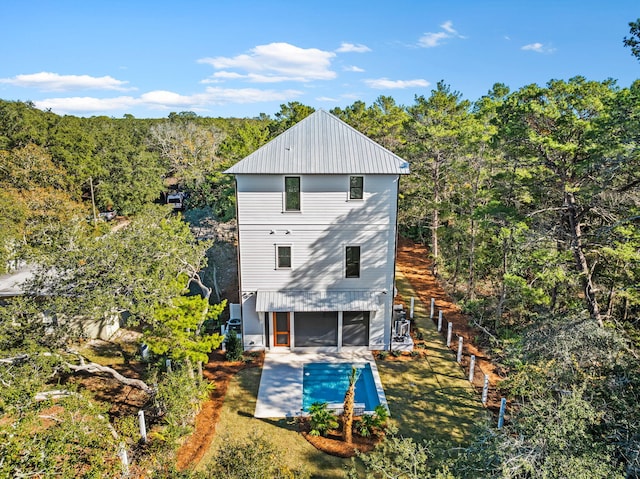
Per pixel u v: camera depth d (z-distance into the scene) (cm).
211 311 1991
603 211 2112
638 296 2188
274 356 2466
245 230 2377
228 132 8719
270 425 1878
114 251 1736
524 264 2286
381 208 2347
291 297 2417
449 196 3797
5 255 2534
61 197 4194
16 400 1254
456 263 3362
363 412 1958
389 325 2486
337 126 2475
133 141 8306
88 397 1464
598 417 1266
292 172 2252
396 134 4706
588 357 1600
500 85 4241
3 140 5369
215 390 2123
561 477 1027
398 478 1232
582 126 1998
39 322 1611
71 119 8200
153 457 1518
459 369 2312
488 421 1379
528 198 2375
